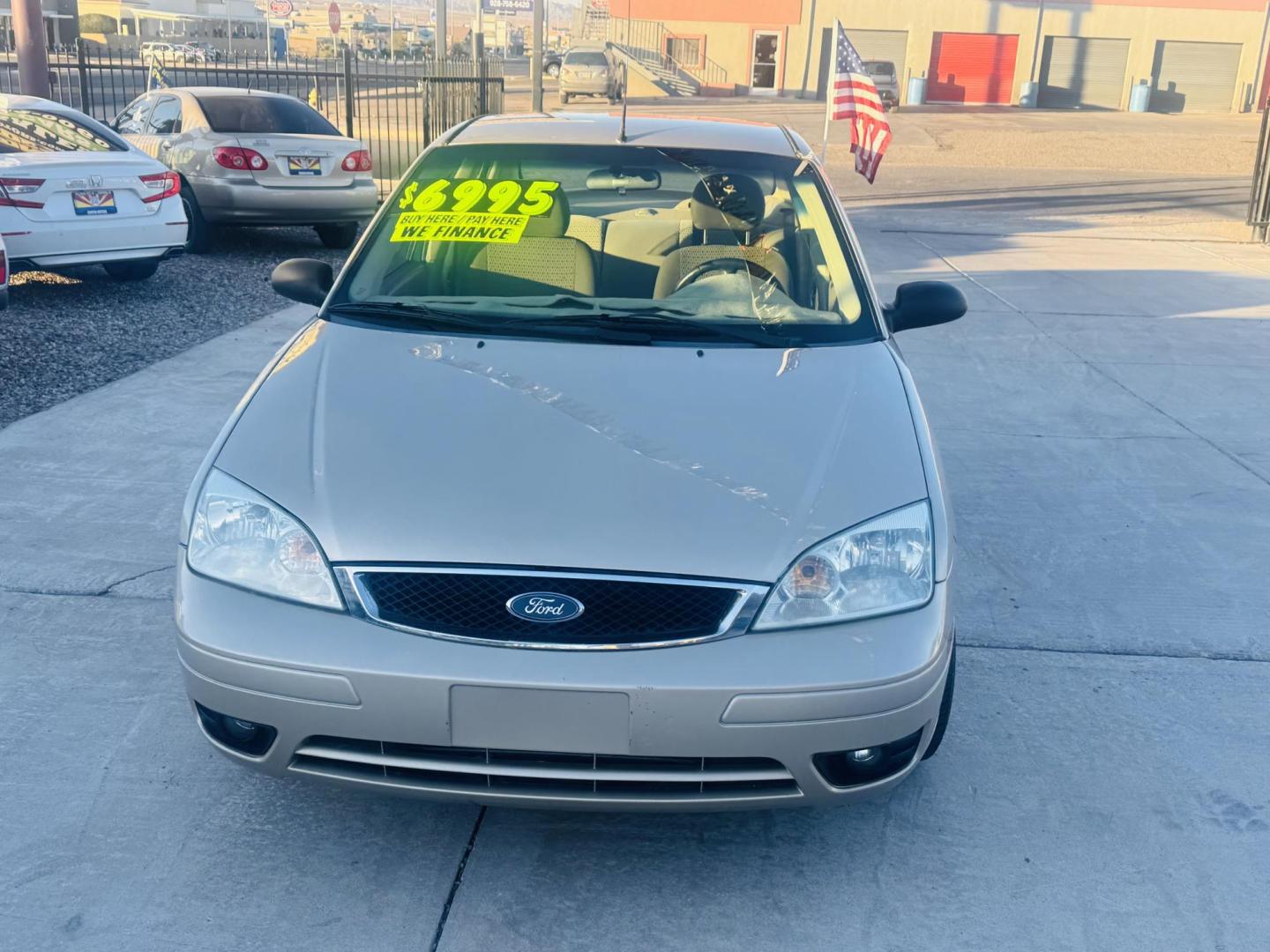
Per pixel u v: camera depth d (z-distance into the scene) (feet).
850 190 62.34
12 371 21.62
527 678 7.87
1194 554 15.67
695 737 7.98
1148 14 134.10
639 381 10.12
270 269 34.42
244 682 8.16
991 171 74.33
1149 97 136.67
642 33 132.87
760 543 8.34
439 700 7.93
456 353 10.52
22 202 25.89
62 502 15.75
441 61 56.03
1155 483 18.37
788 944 8.44
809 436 9.43
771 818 9.85
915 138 94.63
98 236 27.30
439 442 9.13
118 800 9.73
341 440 9.17
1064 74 137.28
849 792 8.48
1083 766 10.73
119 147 28.96
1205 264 40.52
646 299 11.68
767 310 11.51
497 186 12.60
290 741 8.25
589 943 8.38
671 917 8.66
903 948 8.43
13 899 8.55
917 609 8.48
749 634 8.09
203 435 18.61
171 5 244.01
